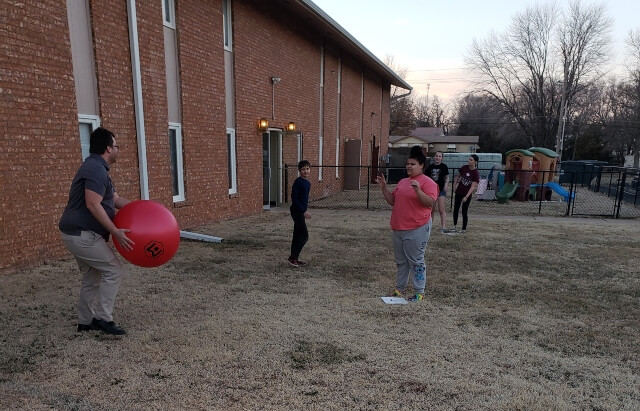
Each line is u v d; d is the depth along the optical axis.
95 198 3.27
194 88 8.74
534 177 16.59
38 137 5.55
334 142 17.50
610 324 4.29
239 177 10.64
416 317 4.34
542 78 47.16
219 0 9.35
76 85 6.16
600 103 52.84
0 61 5.05
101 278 3.72
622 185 12.22
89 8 6.30
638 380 3.21
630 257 7.19
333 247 7.54
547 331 4.07
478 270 6.22
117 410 2.65
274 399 2.83
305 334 3.85
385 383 3.07
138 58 7.15
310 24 13.98
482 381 3.13
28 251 5.48
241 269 5.96
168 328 3.88
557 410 2.80
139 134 7.25
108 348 3.46
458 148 46.94
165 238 3.55
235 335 3.78
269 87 11.80
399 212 4.63
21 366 3.14
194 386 2.95
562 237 8.91
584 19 44.56
